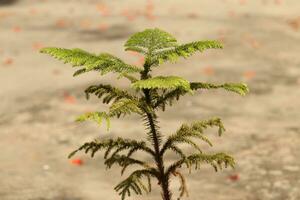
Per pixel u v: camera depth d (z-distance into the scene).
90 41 21.16
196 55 18.39
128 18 24.69
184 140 4.34
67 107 13.93
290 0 27.48
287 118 12.32
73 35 22.34
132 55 18.86
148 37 4.39
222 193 8.54
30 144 11.47
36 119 13.17
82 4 29.00
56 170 9.92
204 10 25.83
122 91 4.34
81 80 16.39
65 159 10.46
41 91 15.58
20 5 30.14
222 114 12.84
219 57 18.02
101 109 13.61
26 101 14.72
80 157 10.48
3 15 27.52
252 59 17.64
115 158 4.31
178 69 16.86
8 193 8.94
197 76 16.09
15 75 17.58
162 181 4.36
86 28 23.33
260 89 14.65
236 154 10.16
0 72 18.05
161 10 26.23
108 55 4.36
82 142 11.44
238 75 15.98
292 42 19.61
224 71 16.45
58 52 4.11
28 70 18.09
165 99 4.27
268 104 13.42
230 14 24.61
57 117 13.18
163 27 22.48
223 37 20.34
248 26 22.08
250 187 8.66
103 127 12.27
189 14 24.91
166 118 12.70
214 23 22.80
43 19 25.92
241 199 8.27
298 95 14.01
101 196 8.75
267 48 18.83
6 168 10.09
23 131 12.34
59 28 23.78
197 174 9.32
